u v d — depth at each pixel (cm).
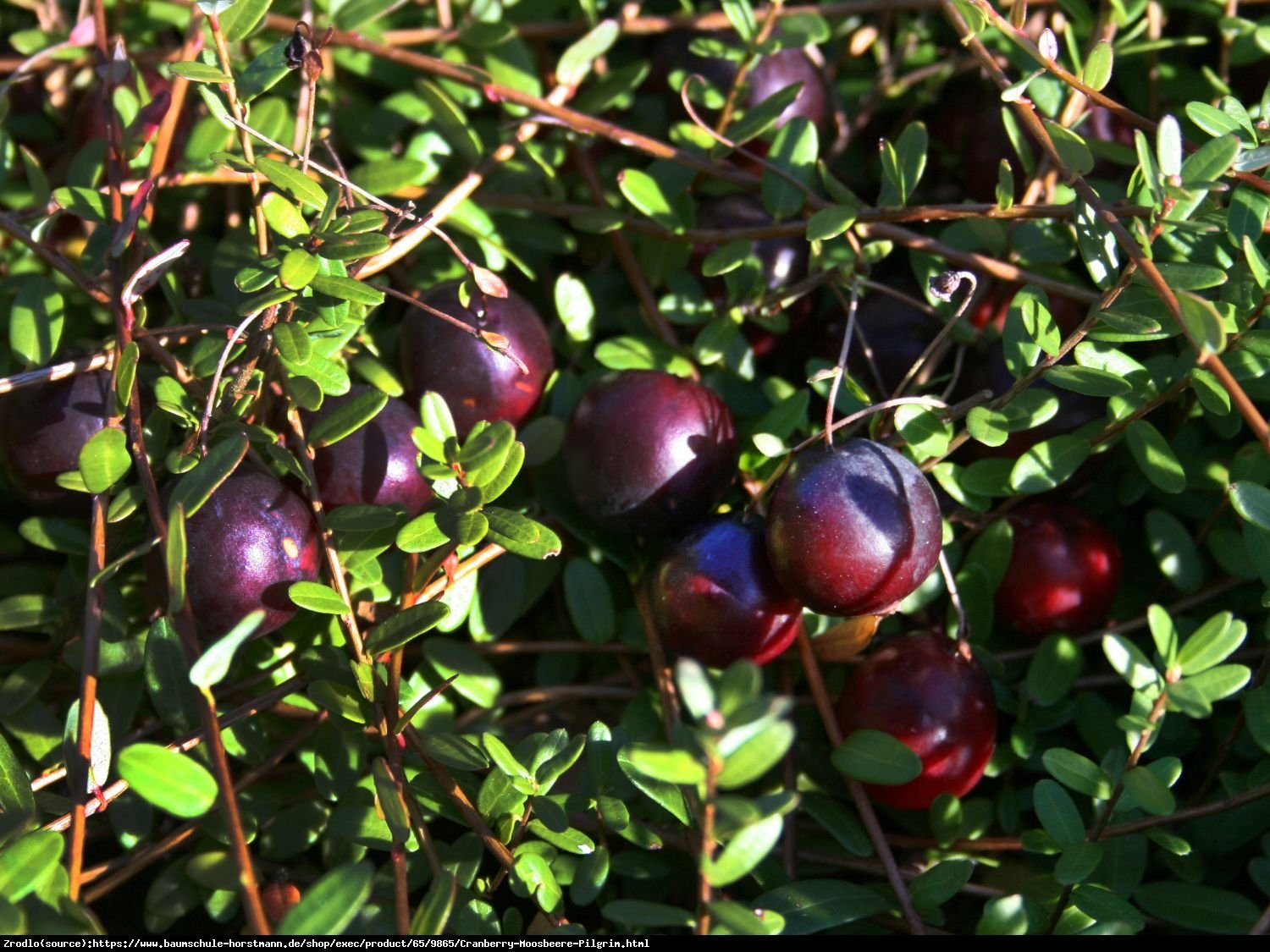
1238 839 30
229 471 28
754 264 33
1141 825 29
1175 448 33
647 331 34
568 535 33
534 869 28
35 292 31
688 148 34
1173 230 30
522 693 32
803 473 29
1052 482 31
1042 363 30
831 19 36
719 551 30
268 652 31
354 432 30
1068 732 32
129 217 30
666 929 30
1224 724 31
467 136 33
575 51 34
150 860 29
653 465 31
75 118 34
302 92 32
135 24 35
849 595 29
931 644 31
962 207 31
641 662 32
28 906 27
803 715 32
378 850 31
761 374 34
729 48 34
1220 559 32
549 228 34
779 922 27
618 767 30
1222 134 30
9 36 37
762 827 26
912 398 30
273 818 30
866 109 36
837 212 31
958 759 30
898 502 29
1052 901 30
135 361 29
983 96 35
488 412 32
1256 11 35
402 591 31
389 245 29
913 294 33
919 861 31
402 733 30
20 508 33
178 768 26
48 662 31
